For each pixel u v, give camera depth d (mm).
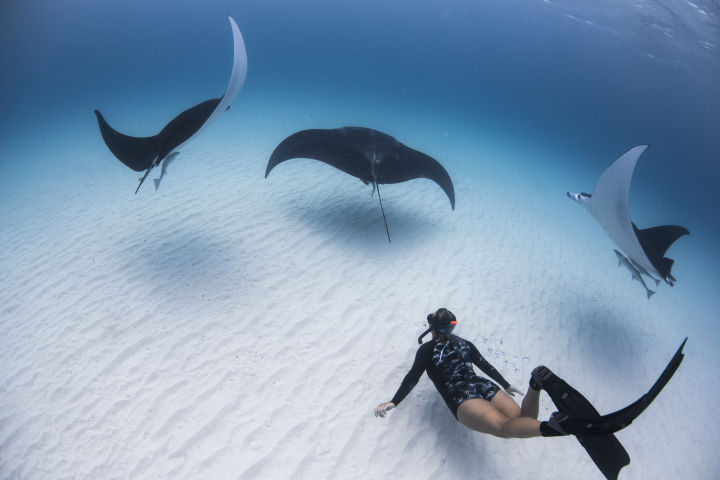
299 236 5527
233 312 4090
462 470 2812
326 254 5199
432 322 2842
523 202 8547
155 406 3092
